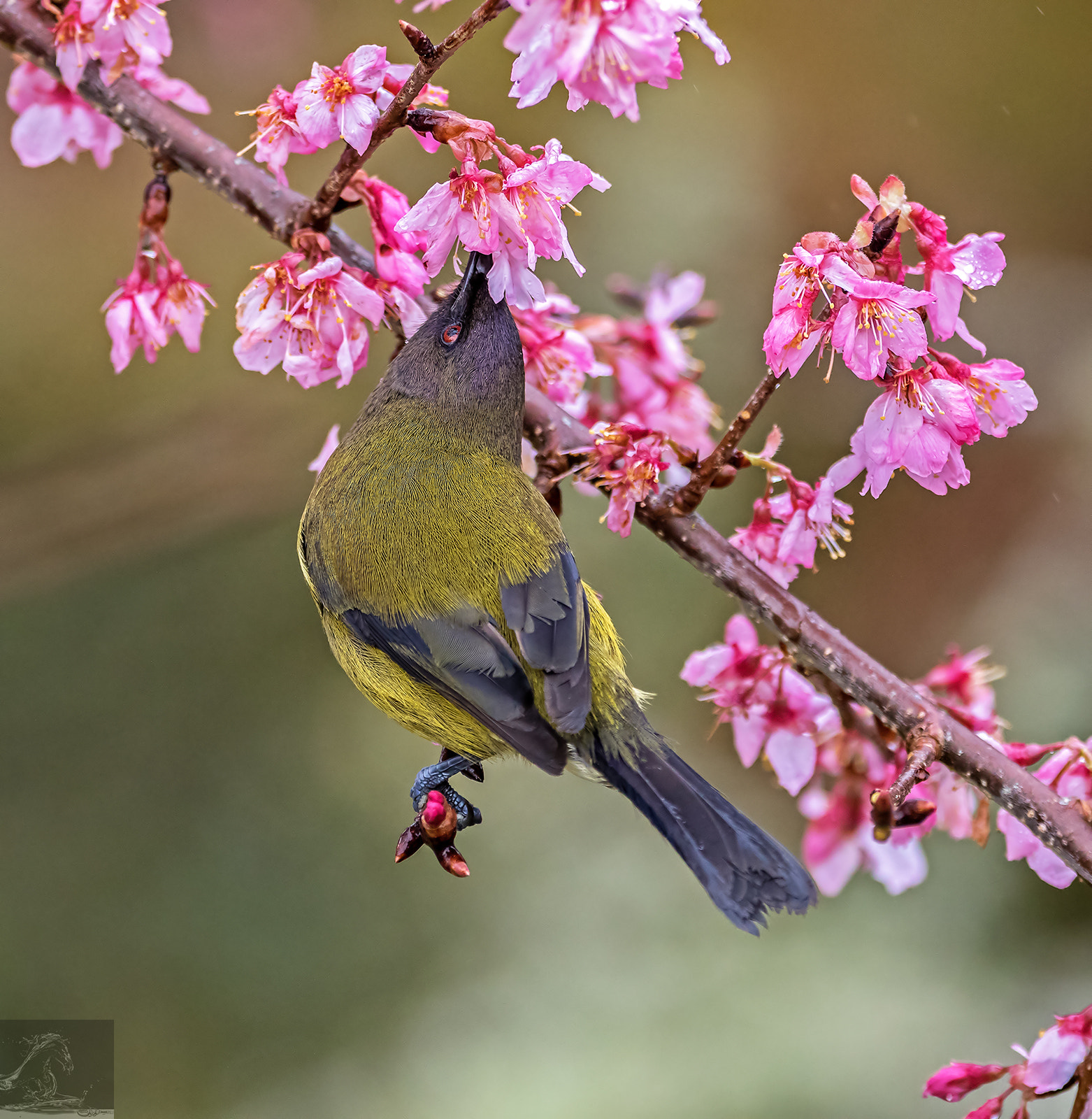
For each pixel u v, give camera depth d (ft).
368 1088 36.78
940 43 46.60
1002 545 46.01
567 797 40.86
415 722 21.26
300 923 39.55
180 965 38.96
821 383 43.24
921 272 17.30
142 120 21.47
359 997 38.50
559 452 22.40
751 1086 33.63
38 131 22.98
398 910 39.63
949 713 20.53
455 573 20.59
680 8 15.75
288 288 19.36
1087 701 39.91
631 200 41.19
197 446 42.91
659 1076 34.50
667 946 37.68
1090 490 45.75
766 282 42.50
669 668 40.93
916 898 36.68
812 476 43.24
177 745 41.45
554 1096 34.76
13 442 42.27
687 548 20.53
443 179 41.37
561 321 24.85
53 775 40.75
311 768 41.45
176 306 21.22
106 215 42.88
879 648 46.24
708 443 25.91
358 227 40.98
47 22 21.42
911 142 46.06
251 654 42.52
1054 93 46.93
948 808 21.50
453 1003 37.65
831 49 46.01
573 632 20.08
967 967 35.42
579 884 39.22
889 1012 34.53
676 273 40.91
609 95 15.19
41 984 38.29
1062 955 35.35
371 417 22.38
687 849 19.06
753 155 42.93
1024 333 47.47
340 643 21.90
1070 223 47.60
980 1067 18.42
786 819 43.45
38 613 42.06
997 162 47.34
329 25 41.50
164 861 40.11
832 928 36.63
